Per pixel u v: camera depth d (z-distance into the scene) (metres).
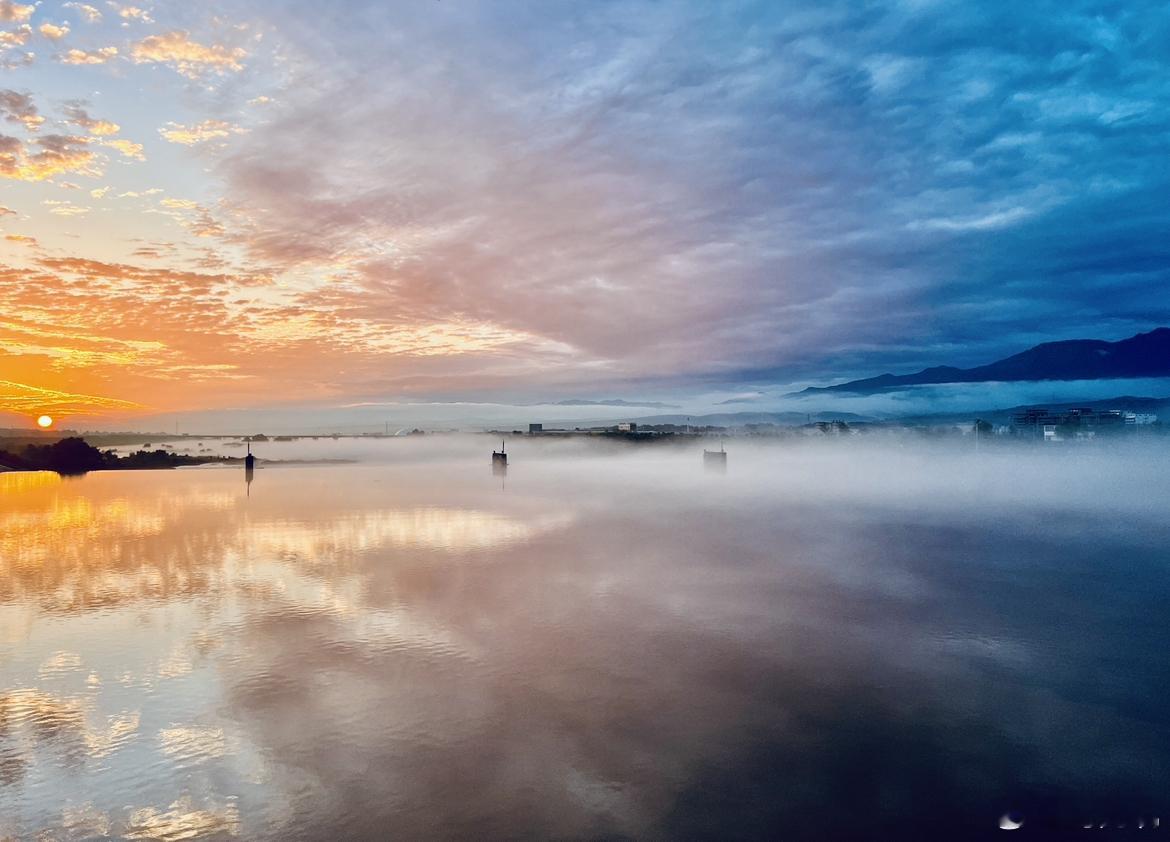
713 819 12.75
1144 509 68.81
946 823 12.72
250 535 46.56
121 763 14.56
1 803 13.09
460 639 23.09
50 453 122.19
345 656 21.25
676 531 49.78
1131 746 15.84
